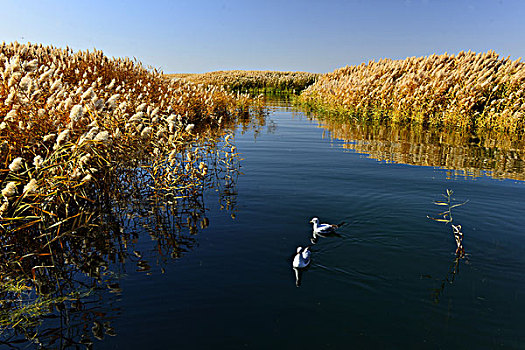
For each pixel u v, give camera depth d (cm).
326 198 724
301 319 363
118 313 374
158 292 411
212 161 1024
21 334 348
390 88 2100
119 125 785
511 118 1537
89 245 538
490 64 2062
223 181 849
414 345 328
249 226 593
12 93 588
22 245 525
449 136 1509
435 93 1873
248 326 352
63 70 1377
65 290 423
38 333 348
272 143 1348
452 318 367
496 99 1827
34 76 796
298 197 731
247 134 1568
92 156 614
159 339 334
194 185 743
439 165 1000
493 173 911
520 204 680
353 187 796
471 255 498
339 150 1225
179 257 494
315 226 561
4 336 346
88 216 620
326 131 1686
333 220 617
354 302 393
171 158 744
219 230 578
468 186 796
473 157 1105
